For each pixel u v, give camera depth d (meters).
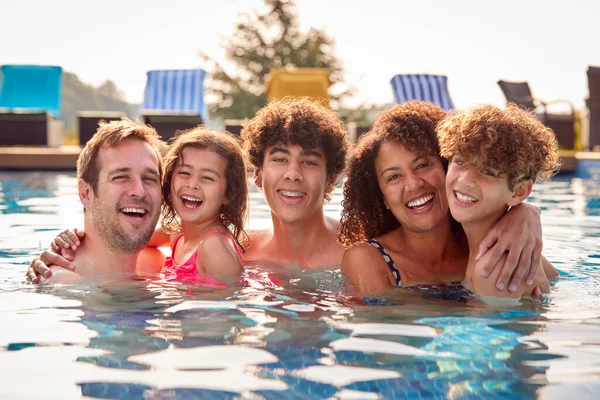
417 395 1.38
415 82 12.43
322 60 21.33
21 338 1.81
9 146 10.78
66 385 1.45
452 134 2.33
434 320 2.02
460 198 2.32
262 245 3.26
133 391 1.41
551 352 1.68
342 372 1.53
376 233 2.85
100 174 2.61
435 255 2.70
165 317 2.05
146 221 2.67
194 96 12.35
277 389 1.42
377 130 2.69
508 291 2.30
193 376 1.50
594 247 3.56
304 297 2.37
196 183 2.94
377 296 2.38
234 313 2.10
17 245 3.62
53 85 11.91
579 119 12.30
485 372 1.52
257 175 3.17
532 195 6.55
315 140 2.89
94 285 2.53
